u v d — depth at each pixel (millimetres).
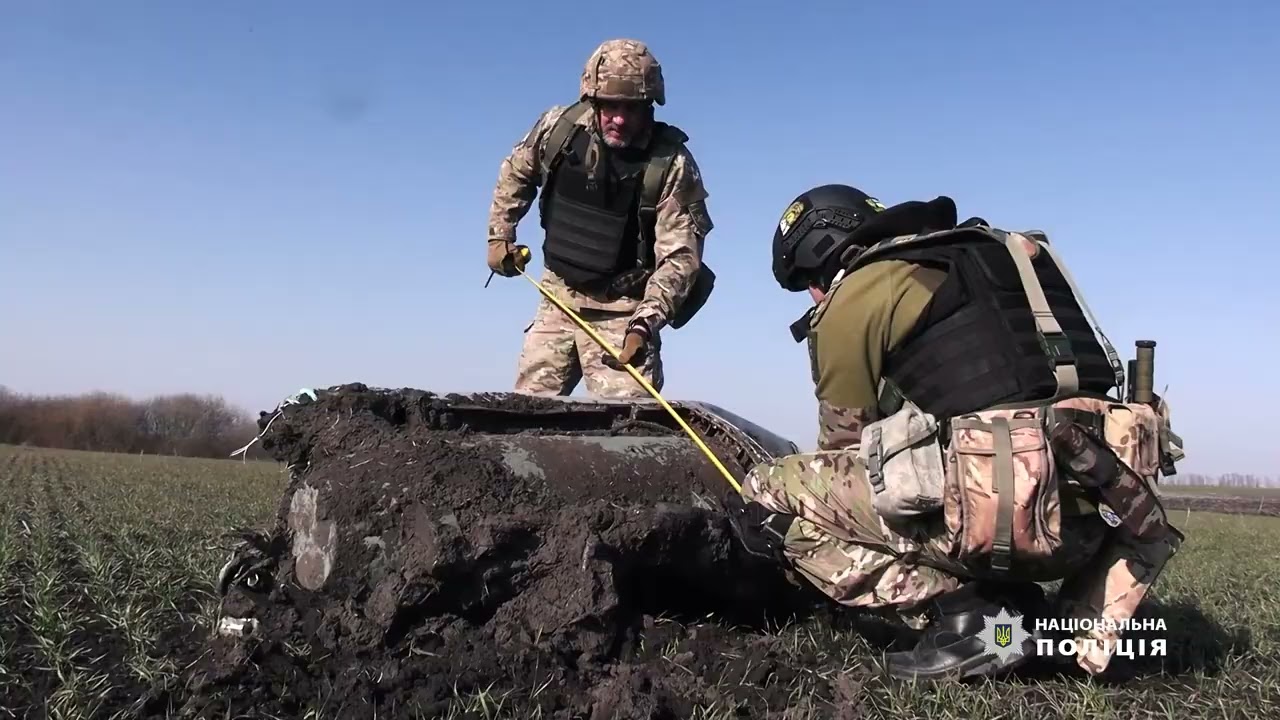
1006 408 3094
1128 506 3129
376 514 3316
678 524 3574
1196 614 4828
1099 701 3270
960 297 3227
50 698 2992
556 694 3051
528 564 3332
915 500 3135
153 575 4832
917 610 3582
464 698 2977
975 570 3260
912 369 3273
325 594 3307
